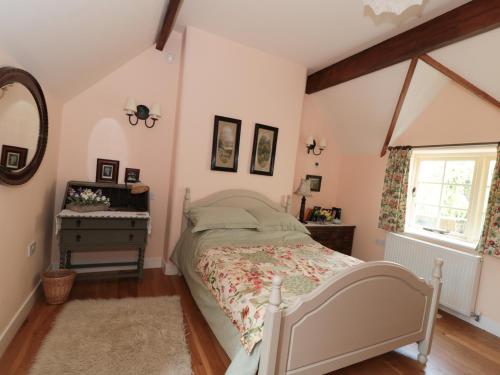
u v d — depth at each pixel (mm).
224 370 1753
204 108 3174
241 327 1511
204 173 3250
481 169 3027
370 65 3055
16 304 1916
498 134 2707
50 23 1539
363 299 1623
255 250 2521
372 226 4020
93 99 2910
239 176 3457
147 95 3146
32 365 1616
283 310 1339
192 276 2508
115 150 3041
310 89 3986
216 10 2617
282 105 3631
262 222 3016
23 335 1893
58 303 2312
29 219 2074
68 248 2480
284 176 3746
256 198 3518
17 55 1564
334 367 1570
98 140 2957
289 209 3791
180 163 3115
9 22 1303
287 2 2361
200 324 2238
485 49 2332
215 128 3217
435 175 3482
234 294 1713
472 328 2688
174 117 3299
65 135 2828
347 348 1612
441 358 2150
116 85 2996
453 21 2299
